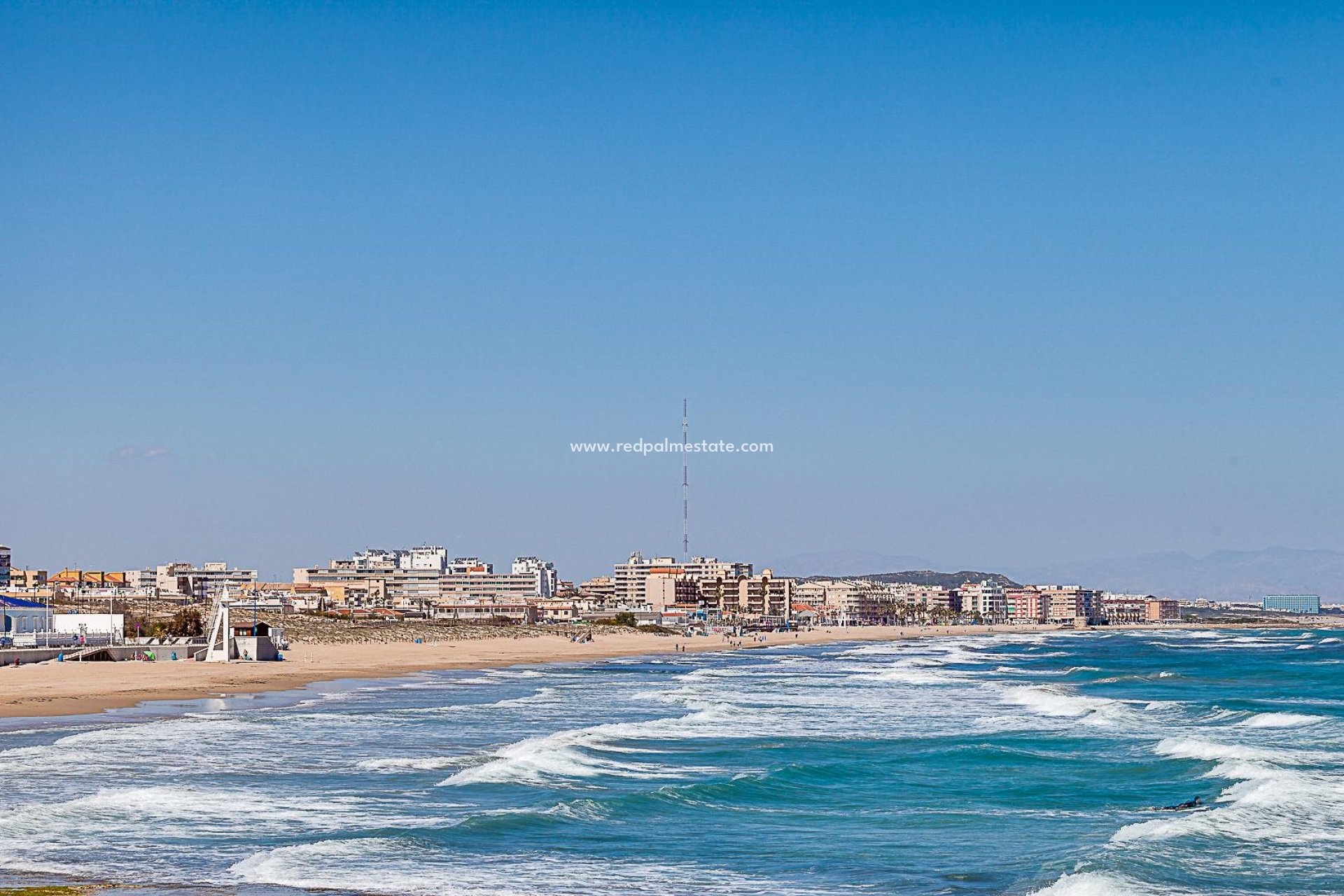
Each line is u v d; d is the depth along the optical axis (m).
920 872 30.12
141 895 26.23
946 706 76.94
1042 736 58.72
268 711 68.44
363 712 68.88
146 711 67.44
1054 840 34.00
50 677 90.94
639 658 159.75
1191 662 153.25
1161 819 36.09
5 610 122.06
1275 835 33.53
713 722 64.19
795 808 38.75
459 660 139.75
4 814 35.34
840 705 77.88
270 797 38.75
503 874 29.27
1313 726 63.03
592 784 42.62
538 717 67.31
